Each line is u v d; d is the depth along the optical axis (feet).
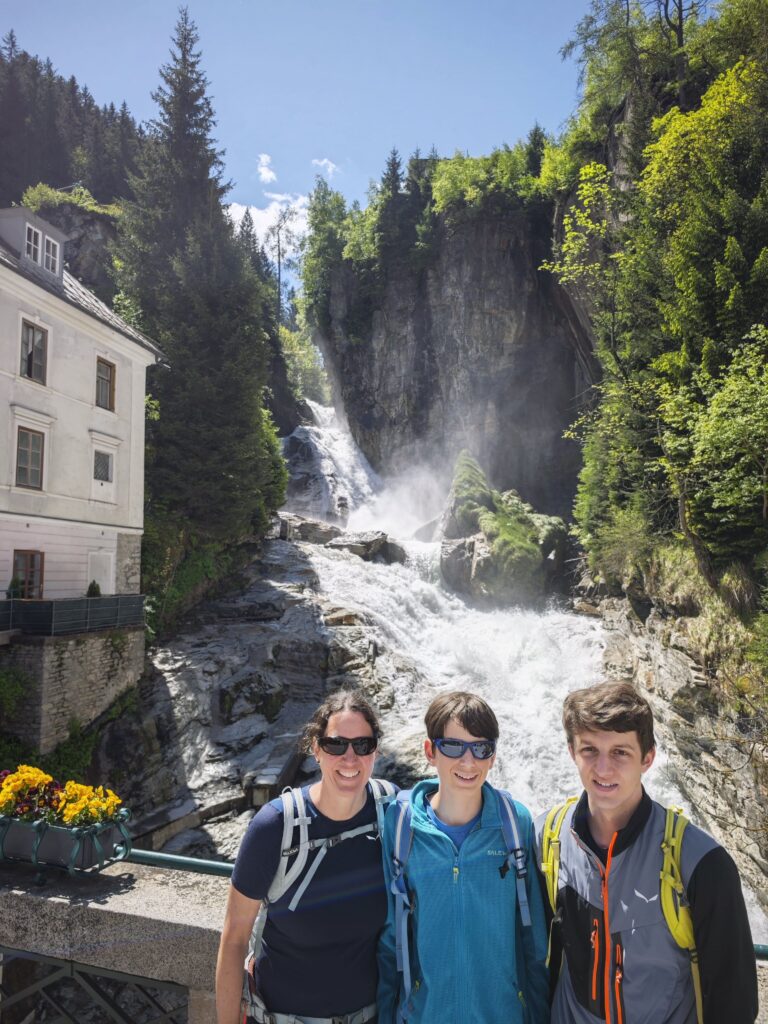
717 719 53.57
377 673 76.54
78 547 69.31
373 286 195.62
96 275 156.56
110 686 61.98
